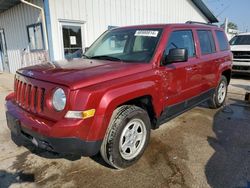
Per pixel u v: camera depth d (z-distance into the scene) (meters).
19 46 10.93
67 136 2.30
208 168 2.98
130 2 11.03
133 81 2.79
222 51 5.19
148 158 3.21
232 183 2.68
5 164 3.08
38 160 3.18
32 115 2.62
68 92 2.31
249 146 3.59
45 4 7.96
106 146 2.71
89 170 2.94
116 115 2.75
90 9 9.24
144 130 3.12
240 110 5.40
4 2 9.49
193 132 4.11
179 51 3.07
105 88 2.49
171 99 3.50
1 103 6.16
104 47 3.93
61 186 2.63
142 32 3.58
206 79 4.50
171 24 3.66
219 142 3.72
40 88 2.53
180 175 2.83
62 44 8.53
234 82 8.87
